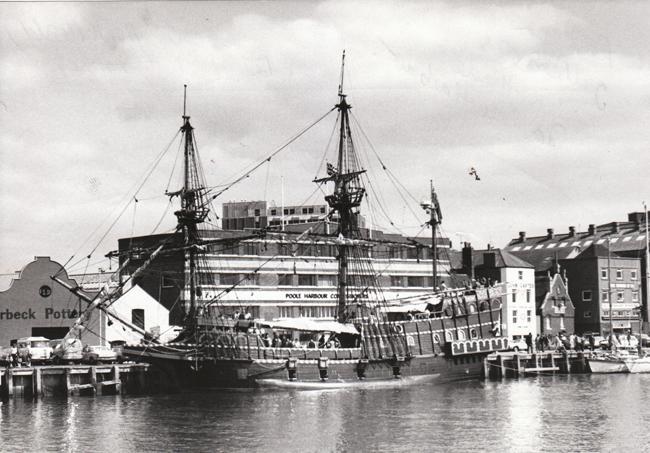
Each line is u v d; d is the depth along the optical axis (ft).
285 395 301.84
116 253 327.26
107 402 281.74
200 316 315.37
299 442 220.23
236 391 305.53
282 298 418.31
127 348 308.40
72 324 357.20
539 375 391.45
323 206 520.01
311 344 326.44
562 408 273.13
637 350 432.25
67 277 357.41
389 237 462.60
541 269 558.56
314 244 352.69
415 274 467.93
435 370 344.49
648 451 211.61
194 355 304.09
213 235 404.16
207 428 236.63
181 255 396.98
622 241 576.20
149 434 228.84
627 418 254.06
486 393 312.09
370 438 224.74
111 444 217.56
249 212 495.00
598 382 356.18
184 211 333.21
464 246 499.51
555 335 469.16
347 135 358.43
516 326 500.74
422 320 342.23
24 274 353.51
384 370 331.57
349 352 323.78
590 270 540.93
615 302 544.21
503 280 499.10
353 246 359.25
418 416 256.93
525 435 228.63
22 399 285.84
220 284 403.54
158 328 351.05
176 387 309.01
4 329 350.02
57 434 228.22
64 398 290.15
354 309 395.55
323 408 270.87
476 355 359.25
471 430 235.40
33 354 314.14
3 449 212.64
